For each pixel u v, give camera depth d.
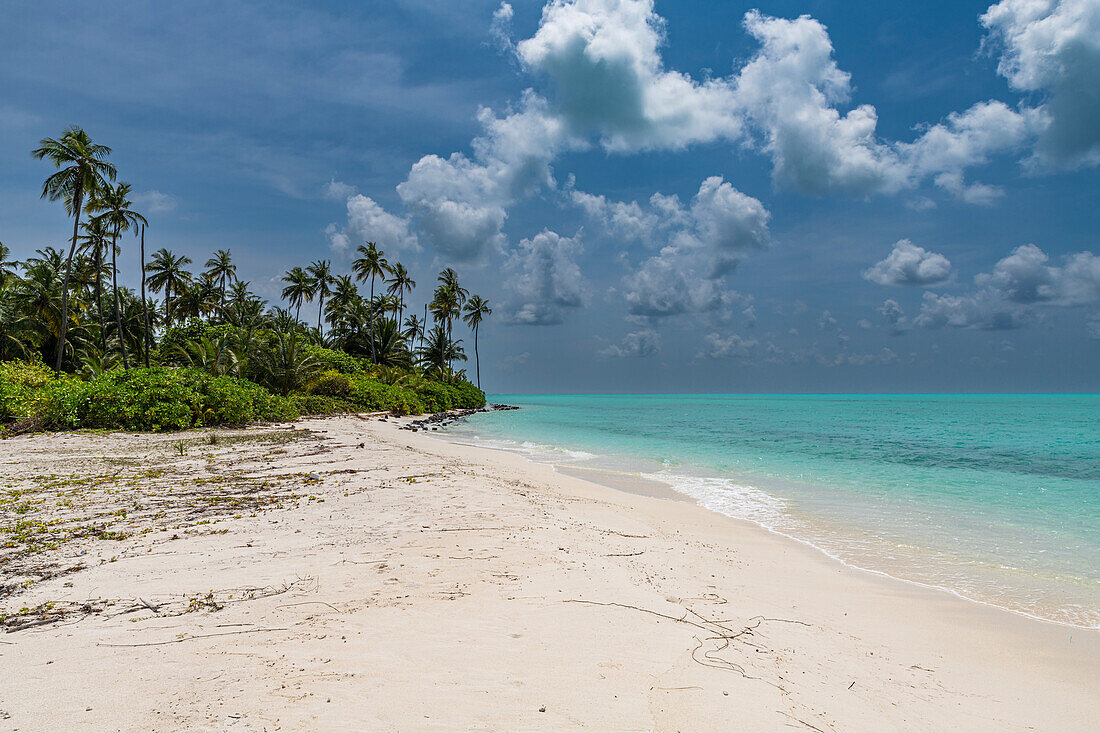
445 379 74.56
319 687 3.42
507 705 3.31
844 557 8.15
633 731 3.11
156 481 11.64
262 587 5.27
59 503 9.27
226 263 60.66
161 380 24.53
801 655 4.54
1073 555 8.30
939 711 3.86
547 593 5.32
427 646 4.07
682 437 32.50
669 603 5.42
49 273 38.66
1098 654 5.00
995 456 22.95
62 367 39.75
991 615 5.93
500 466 17.03
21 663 3.71
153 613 4.62
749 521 10.55
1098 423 47.38
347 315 67.31
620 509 10.88
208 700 3.24
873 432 37.25
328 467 14.16
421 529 7.64
